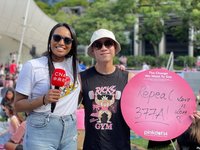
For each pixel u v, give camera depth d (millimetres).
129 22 41281
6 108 6566
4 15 28250
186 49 55219
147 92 4172
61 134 3611
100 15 43781
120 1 41562
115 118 4027
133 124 4102
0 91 11711
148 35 42250
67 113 3613
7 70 27906
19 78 3621
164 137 4148
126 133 4109
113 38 4020
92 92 4027
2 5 27672
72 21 46750
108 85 4043
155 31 41375
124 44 46094
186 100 4203
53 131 3570
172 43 55719
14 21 28594
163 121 4164
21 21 28344
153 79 4199
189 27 37906
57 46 3619
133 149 7348
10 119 6215
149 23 39656
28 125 3637
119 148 4023
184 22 37719
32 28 28828
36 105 3467
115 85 4055
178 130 4172
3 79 18391
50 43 3680
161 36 42281
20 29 28828
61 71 3465
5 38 32156
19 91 3582
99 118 4008
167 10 38281
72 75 3693
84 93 4047
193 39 39812
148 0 39500
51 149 3574
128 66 44906
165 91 4195
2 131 7523
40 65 3594
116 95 4043
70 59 3764
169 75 4211
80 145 4965
